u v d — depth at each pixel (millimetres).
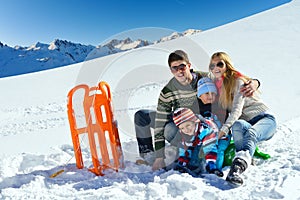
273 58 13125
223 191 2391
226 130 2857
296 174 2555
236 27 26594
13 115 9734
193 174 2775
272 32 21781
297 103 6047
